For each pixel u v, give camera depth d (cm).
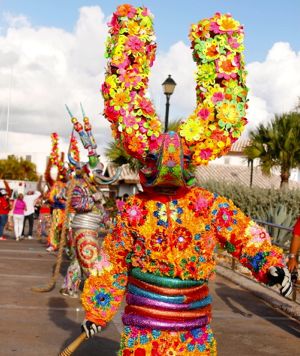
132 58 354
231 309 832
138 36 354
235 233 324
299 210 1969
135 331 326
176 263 319
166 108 1520
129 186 3500
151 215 324
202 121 336
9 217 2217
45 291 862
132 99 343
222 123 334
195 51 354
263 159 2497
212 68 341
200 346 325
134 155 344
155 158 332
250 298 919
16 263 1222
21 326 679
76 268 855
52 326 686
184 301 321
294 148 2394
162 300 321
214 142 337
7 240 1828
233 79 340
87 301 343
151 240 321
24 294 866
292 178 4394
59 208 1434
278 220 1420
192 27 350
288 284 307
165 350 319
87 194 778
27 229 2439
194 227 323
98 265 342
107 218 805
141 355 321
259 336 686
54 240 1473
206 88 343
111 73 357
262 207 2003
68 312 761
